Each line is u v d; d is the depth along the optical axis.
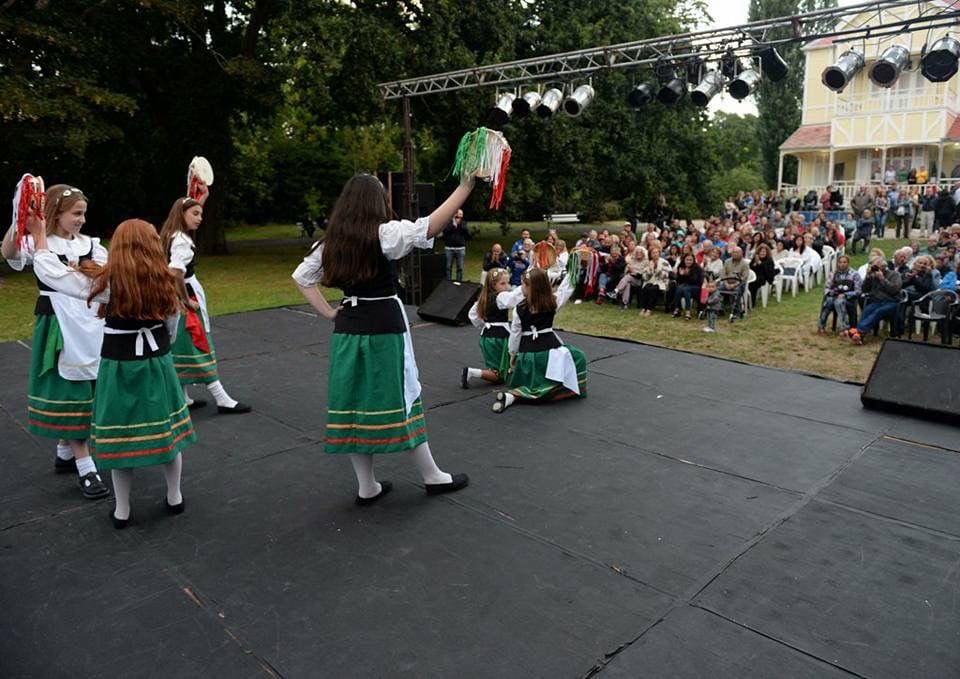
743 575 2.88
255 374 6.11
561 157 18.38
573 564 2.97
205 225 18.39
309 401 5.31
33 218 3.18
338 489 3.75
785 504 3.54
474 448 4.34
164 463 3.20
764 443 4.39
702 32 7.95
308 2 16.09
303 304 9.87
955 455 4.17
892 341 5.22
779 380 5.85
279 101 18.09
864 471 3.94
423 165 24.39
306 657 2.38
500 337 5.67
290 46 17.05
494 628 2.54
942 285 8.05
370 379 3.20
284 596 2.75
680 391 5.55
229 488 3.76
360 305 3.19
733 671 2.31
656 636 2.49
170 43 17.31
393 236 3.03
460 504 3.55
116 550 3.11
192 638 2.49
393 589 2.79
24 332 8.15
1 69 12.64
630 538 3.20
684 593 2.75
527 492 3.69
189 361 4.82
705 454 4.21
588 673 2.30
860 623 2.57
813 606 2.67
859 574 2.89
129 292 2.99
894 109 23.03
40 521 3.40
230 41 17.52
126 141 17.80
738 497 3.62
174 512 3.45
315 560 3.02
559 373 5.14
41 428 3.57
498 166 2.99
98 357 3.57
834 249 13.40
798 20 7.37
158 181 22.17
